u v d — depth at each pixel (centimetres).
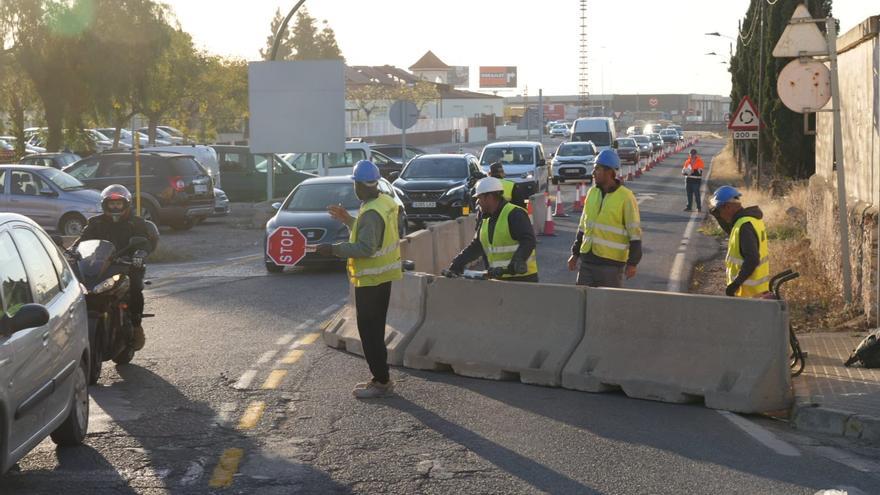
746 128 3247
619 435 834
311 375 1073
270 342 1265
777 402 920
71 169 2905
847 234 1434
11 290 687
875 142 1405
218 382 1038
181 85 5900
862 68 1531
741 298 941
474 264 1914
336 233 1986
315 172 3947
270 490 694
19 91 4344
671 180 5309
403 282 1193
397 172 4034
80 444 807
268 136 3341
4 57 3912
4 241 712
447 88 15375
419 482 709
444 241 1795
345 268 2042
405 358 1136
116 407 932
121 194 1124
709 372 941
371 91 11394
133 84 4125
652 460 760
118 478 720
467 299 1119
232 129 7706
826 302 1509
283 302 1606
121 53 3994
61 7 3869
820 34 1394
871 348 1072
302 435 834
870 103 1450
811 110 1403
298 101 3328
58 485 702
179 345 1244
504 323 1084
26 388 667
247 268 2084
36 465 751
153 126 5931
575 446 799
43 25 3853
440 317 1139
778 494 682
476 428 855
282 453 782
